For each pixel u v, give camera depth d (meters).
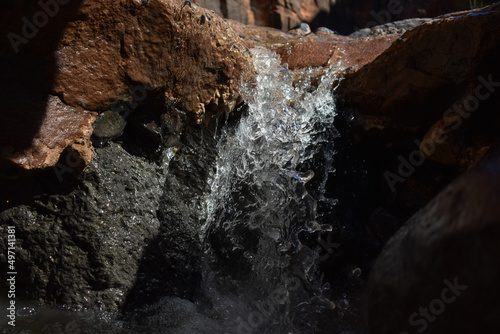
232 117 2.94
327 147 3.32
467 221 1.13
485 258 1.04
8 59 2.18
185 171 2.84
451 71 2.76
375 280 1.45
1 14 2.11
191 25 2.53
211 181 2.92
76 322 2.34
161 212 2.75
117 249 2.52
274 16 7.98
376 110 3.24
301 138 3.23
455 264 1.13
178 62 2.55
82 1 2.23
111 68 2.41
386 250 1.51
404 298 1.28
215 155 2.91
